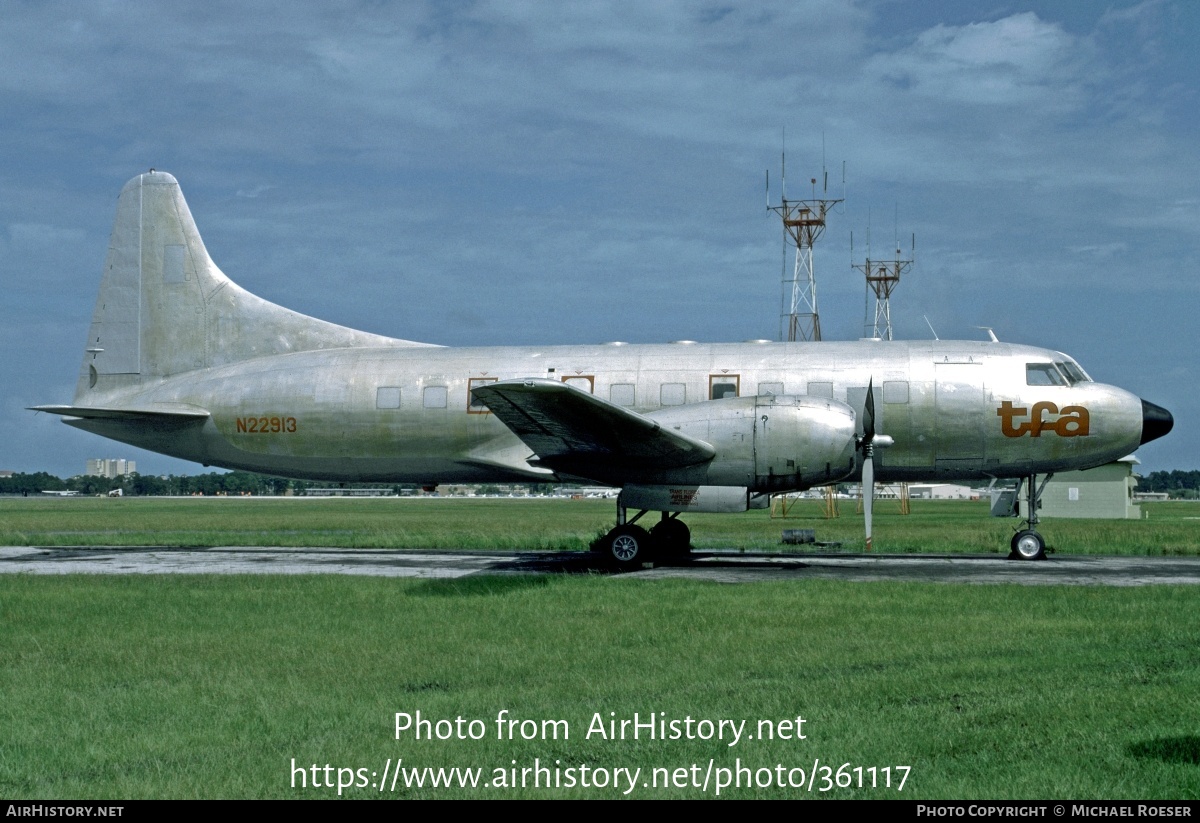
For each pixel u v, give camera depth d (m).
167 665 10.12
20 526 43.25
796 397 17.98
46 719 8.26
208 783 6.77
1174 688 8.71
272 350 23.33
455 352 22.05
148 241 23.98
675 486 18.19
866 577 16.75
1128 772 6.70
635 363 20.86
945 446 19.78
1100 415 19.48
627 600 13.87
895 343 20.59
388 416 21.53
